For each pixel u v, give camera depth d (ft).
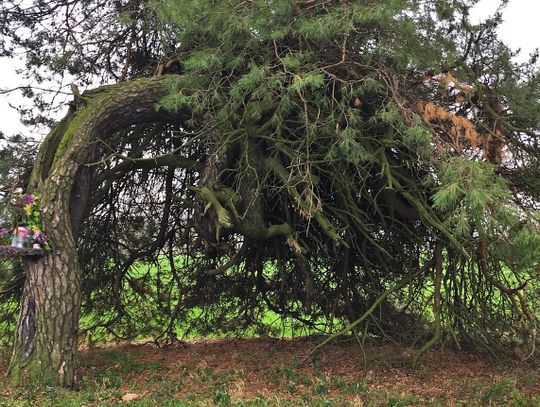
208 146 26.91
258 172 26.61
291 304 35.24
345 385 24.11
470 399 21.76
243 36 23.93
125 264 35.29
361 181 26.68
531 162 26.63
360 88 22.50
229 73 24.93
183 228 34.40
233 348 34.71
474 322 29.32
